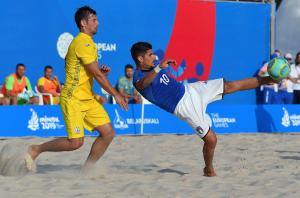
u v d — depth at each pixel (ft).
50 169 30.09
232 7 67.15
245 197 22.24
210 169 27.30
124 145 43.16
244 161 33.58
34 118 50.83
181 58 64.85
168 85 26.58
